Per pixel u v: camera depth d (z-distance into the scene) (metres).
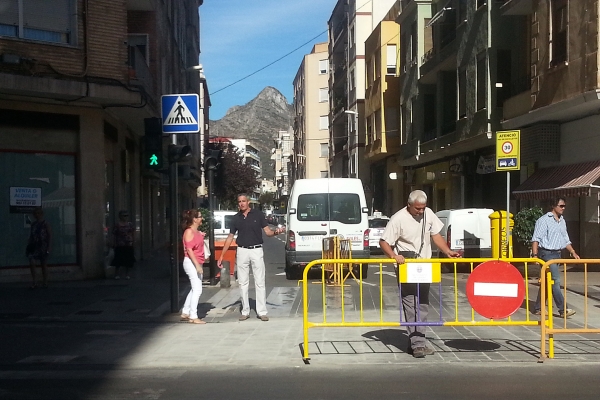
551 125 18.92
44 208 16.75
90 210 17.30
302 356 8.28
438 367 7.64
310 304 12.79
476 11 23.59
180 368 7.87
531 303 12.11
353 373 7.44
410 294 8.09
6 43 15.08
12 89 14.99
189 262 10.98
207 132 64.50
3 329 10.59
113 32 16.80
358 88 48.47
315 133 72.38
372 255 26.92
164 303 13.16
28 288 15.43
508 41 22.38
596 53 15.32
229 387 6.94
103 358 8.43
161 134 12.04
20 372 7.75
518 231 15.91
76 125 17.14
